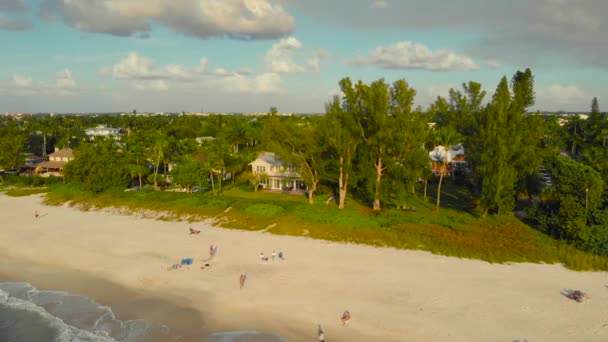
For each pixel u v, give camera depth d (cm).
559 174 5250
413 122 5962
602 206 4922
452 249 4681
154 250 4888
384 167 6247
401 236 5072
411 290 3722
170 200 7019
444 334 3009
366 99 6053
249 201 6700
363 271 4156
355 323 3175
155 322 3250
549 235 5134
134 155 8275
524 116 6159
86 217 6512
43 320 3316
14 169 11012
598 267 4222
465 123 7806
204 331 3106
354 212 6012
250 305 3484
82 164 7781
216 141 8038
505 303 3466
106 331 3131
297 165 6744
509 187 5616
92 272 4259
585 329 3064
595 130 11644
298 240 5191
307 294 3666
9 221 6275
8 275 4219
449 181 8944
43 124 16038
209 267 4322
